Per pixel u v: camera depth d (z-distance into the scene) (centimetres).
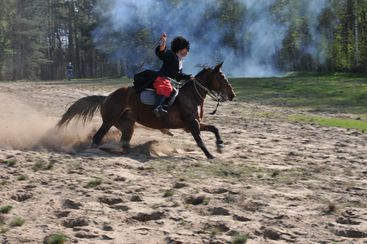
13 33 9194
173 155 1217
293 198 837
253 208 774
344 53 5397
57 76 10888
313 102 2986
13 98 2783
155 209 754
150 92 1194
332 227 686
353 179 1012
